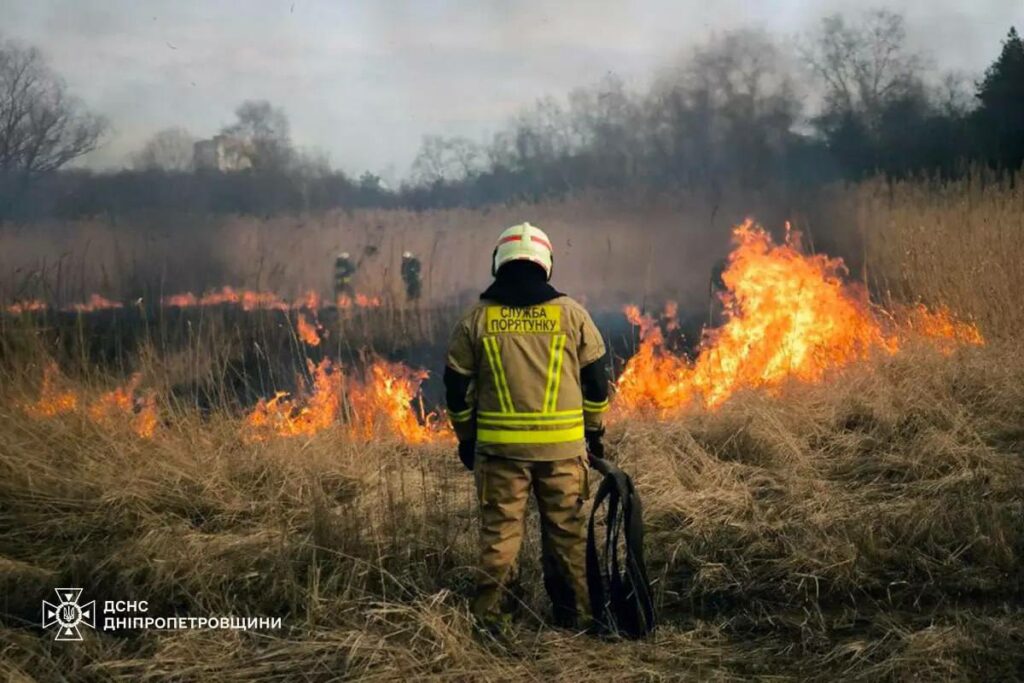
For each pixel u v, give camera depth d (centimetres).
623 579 440
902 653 388
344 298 1449
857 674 379
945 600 445
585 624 421
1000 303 898
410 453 674
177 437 658
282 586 452
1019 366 746
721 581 471
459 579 467
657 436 640
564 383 415
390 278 1435
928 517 507
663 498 545
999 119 2158
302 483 578
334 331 1253
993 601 443
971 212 1097
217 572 467
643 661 397
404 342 1263
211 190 1948
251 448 634
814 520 516
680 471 585
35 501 573
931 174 2002
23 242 1605
